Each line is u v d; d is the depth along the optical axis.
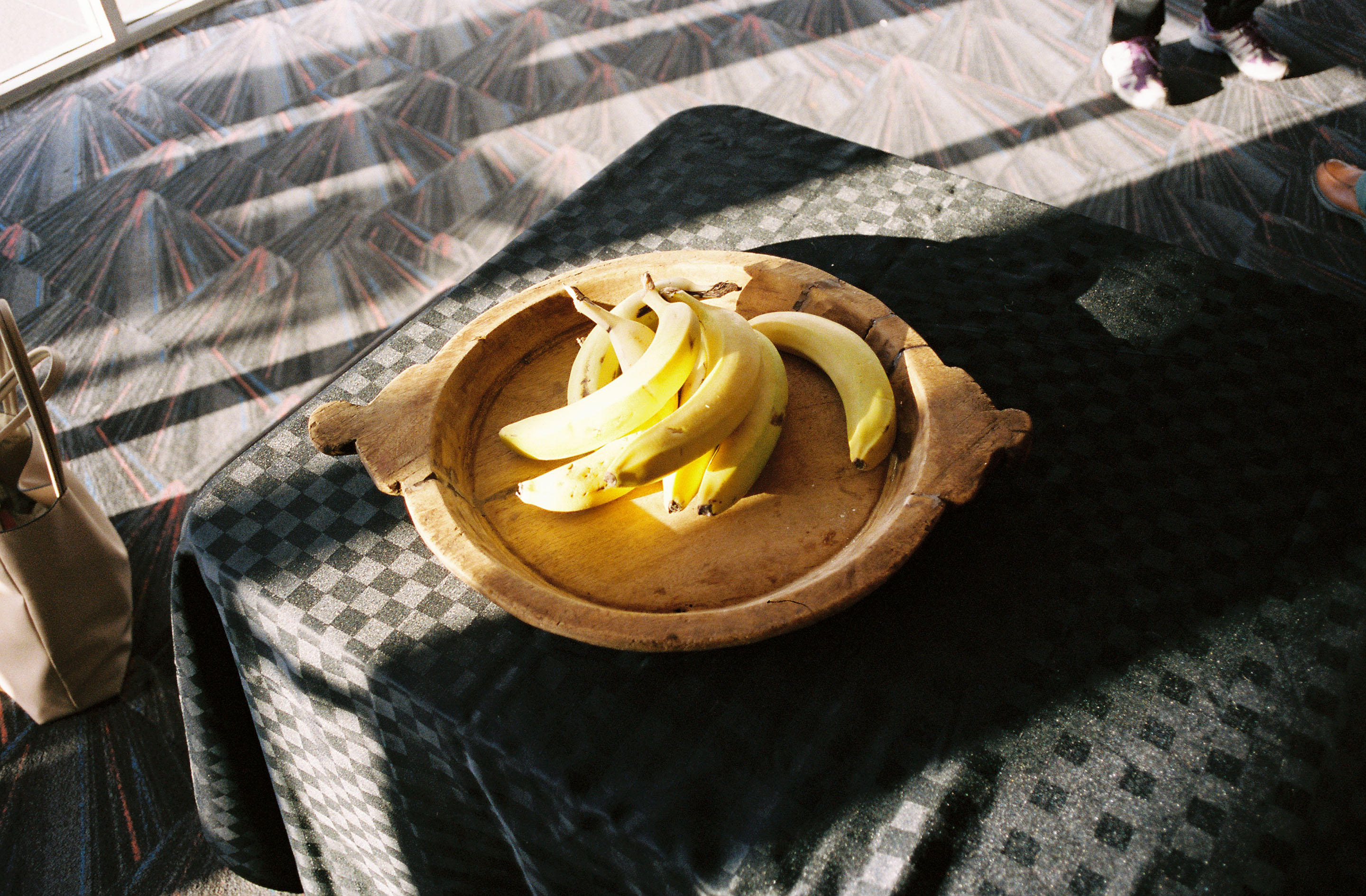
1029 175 2.46
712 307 0.89
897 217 1.12
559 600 0.70
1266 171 2.40
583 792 0.68
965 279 1.04
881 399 0.82
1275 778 0.66
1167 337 0.96
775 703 0.72
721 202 1.17
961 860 0.64
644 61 2.99
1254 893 0.61
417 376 0.87
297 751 0.93
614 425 0.80
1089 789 0.66
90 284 2.38
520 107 2.85
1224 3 2.64
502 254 1.12
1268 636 0.73
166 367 2.17
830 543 0.78
